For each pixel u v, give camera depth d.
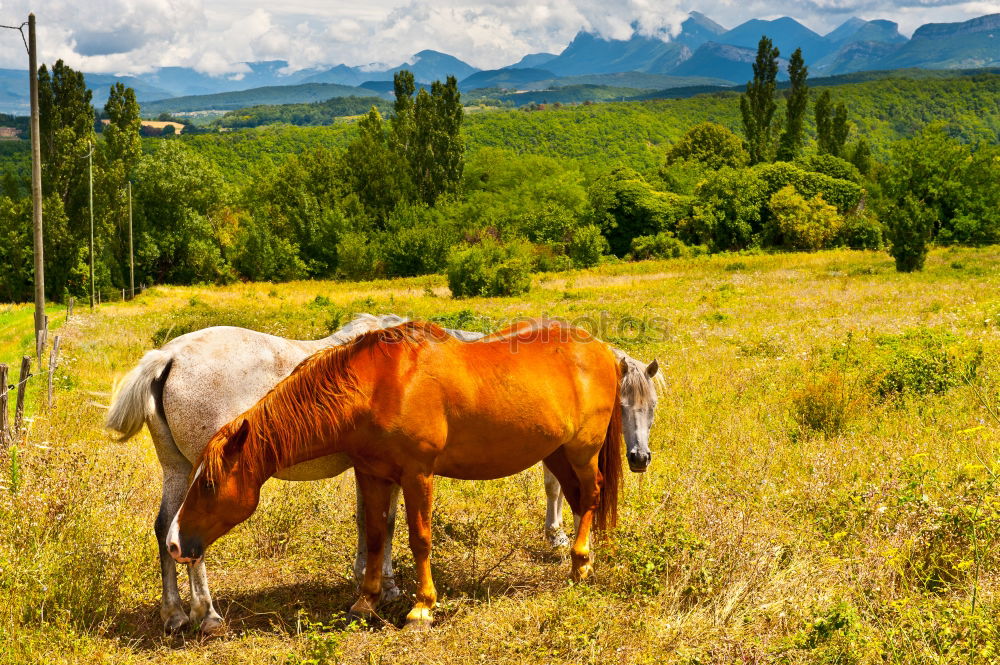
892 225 32.62
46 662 3.92
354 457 4.60
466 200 83.12
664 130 174.75
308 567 5.48
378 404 4.44
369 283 49.34
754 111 86.56
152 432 4.61
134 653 4.24
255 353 4.90
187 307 32.78
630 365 5.66
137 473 6.71
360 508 5.26
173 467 4.68
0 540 4.73
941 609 3.91
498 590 5.11
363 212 73.25
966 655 3.53
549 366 5.07
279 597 5.07
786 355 13.57
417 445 4.52
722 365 13.26
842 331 15.80
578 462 5.36
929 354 10.08
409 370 4.49
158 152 64.44
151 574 5.11
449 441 4.70
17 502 4.99
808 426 8.59
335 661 4.03
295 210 69.62
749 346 15.00
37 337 14.41
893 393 9.41
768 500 5.94
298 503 6.39
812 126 174.88
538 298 31.98
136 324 23.50
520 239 57.88
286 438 4.36
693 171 83.06
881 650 3.65
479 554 5.78
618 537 5.23
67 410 10.03
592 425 5.32
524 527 6.23
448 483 7.43
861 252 49.31
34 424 9.11
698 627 4.20
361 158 77.62
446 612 4.69
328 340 5.45
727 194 64.44
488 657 4.11
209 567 5.47
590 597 4.57
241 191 79.88
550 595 4.73
